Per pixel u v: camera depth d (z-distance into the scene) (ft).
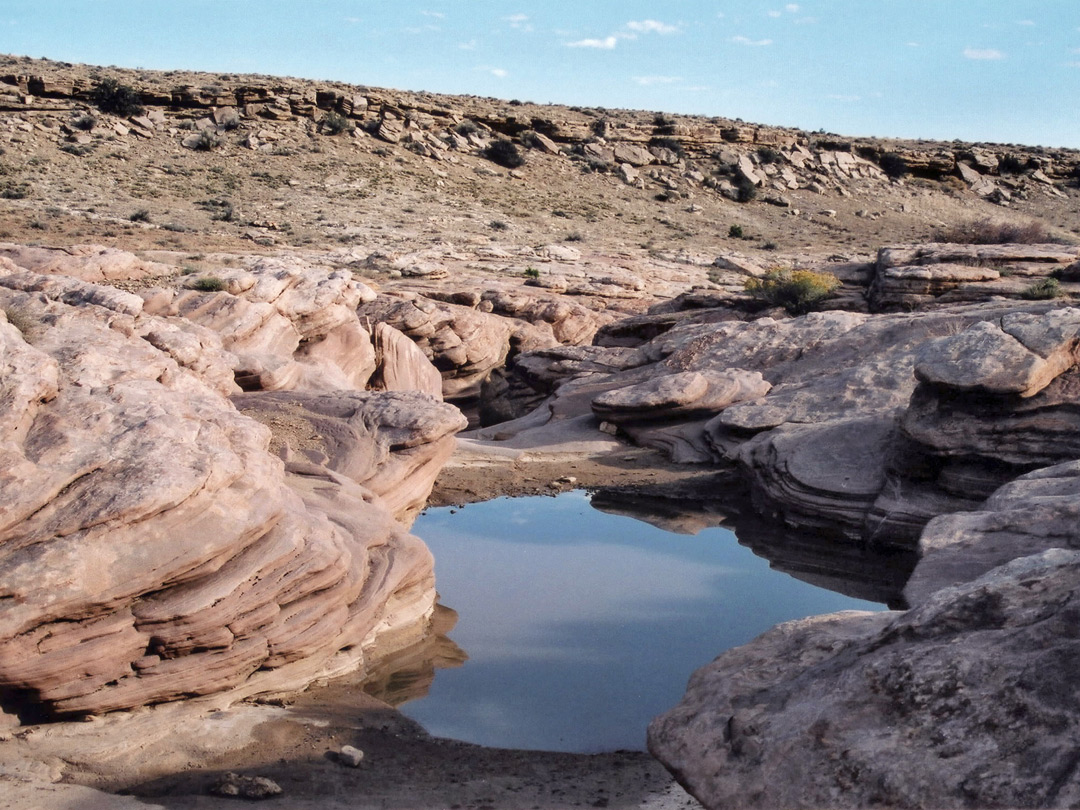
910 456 56.75
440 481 70.23
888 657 20.49
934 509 53.57
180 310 81.66
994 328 57.16
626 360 107.04
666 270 196.95
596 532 58.44
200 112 276.82
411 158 278.87
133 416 34.71
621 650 39.47
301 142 273.54
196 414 38.09
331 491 43.73
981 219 313.94
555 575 49.52
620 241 238.48
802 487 59.47
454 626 41.91
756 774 19.36
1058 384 54.19
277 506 34.71
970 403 55.01
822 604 45.75
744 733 20.48
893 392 70.44
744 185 309.63
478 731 32.32
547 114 347.97
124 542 29.96
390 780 27.43
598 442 81.25
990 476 53.21
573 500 66.49
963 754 17.63
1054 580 20.84
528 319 147.64
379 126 289.33
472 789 26.94
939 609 21.45
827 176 335.88
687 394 79.61
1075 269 121.49
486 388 130.41
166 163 245.04
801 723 19.88
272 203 227.20
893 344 85.35
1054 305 92.12
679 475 71.97
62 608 28.02
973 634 20.27
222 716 31.12
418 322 120.78
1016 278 124.26
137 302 59.21
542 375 116.16
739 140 347.15
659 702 34.71
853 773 18.25
